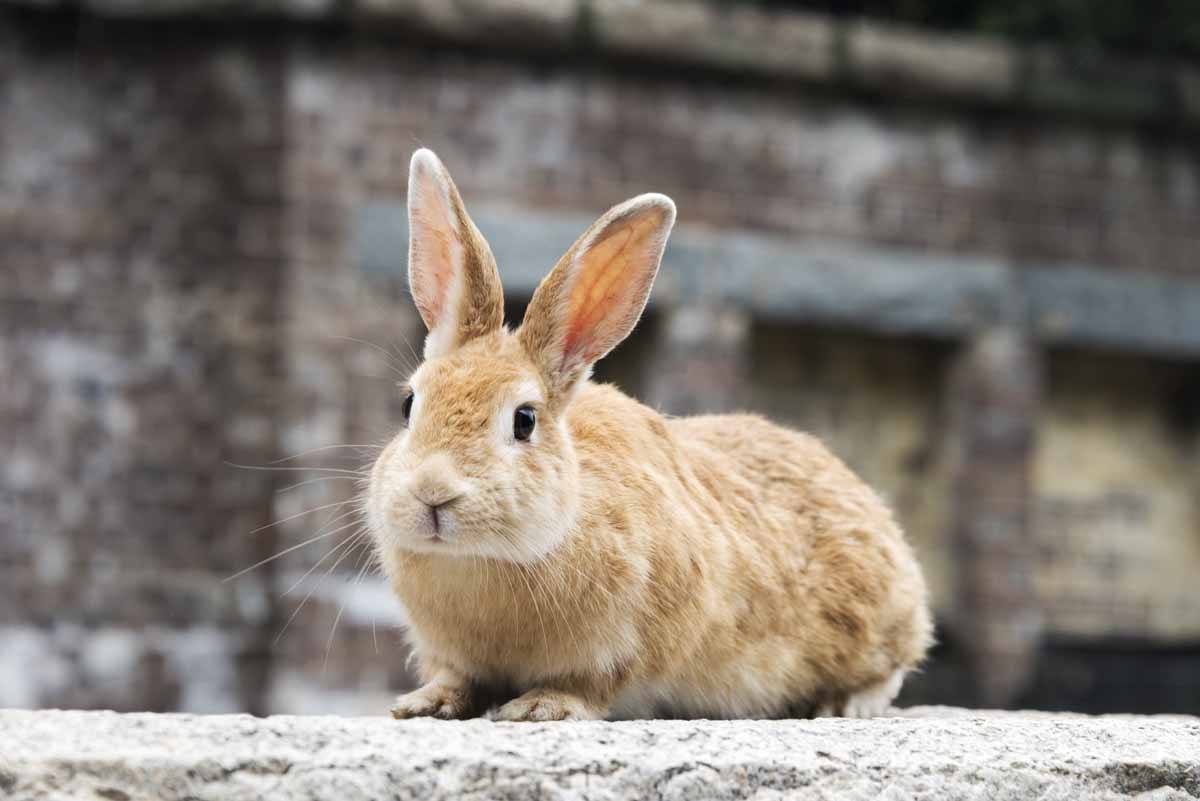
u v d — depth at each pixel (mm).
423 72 2838
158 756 1263
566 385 1467
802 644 1534
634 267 1485
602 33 2844
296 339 2742
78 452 2844
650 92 2936
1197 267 3240
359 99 2814
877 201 3061
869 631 1557
